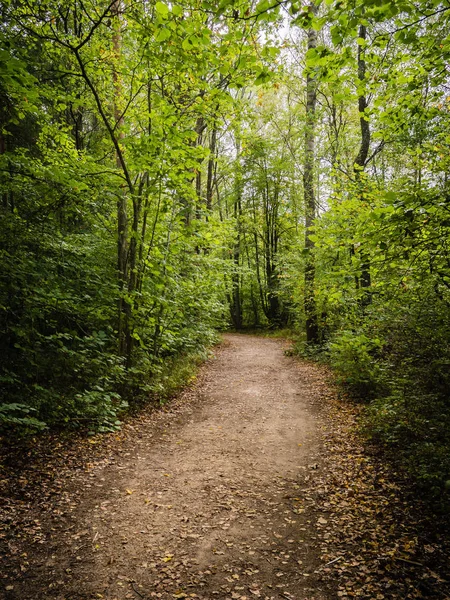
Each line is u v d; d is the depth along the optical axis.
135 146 7.25
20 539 3.65
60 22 10.19
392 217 4.23
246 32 4.48
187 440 6.59
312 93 14.27
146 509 4.37
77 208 7.63
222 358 14.70
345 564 3.40
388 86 5.68
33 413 6.17
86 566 3.38
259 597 3.06
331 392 9.34
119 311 8.14
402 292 5.91
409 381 5.65
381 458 5.46
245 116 9.54
